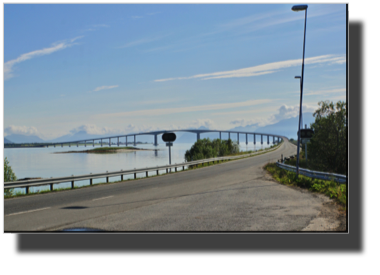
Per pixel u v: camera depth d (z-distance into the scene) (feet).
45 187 87.35
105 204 38.70
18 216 31.58
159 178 78.89
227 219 29.09
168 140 101.96
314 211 32.83
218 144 194.08
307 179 60.95
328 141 81.76
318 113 84.48
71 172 152.56
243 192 48.60
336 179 51.11
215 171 98.37
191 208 34.88
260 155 225.35
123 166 193.57
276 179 70.13
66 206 37.58
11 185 47.78
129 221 28.45
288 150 307.17
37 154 433.89
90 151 539.29
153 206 36.52
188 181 68.90
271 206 35.99
